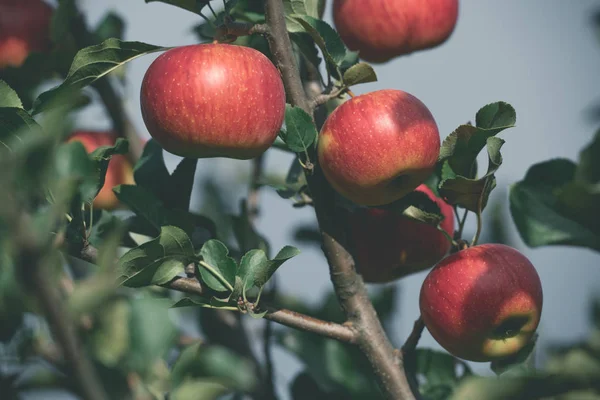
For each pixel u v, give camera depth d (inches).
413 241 148.2
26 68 165.2
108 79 174.6
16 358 112.5
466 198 130.1
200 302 121.7
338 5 175.2
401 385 127.7
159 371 119.6
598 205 108.6
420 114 128.3
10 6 171.6
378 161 124.8
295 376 143.3
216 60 121.9
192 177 137.6
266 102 123.0
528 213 136.5
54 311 69.3
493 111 127.3
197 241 144.3
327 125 129.1
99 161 118.0
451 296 124.9
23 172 74.4
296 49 156.8
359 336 127.7
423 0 170.2
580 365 107.4
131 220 134.4
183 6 134.3
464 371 144.6
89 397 71.0
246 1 157.5
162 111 121.7
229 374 144.6
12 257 67.9
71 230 114.7
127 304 118.4
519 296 124.0
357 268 131.5
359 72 129.1
